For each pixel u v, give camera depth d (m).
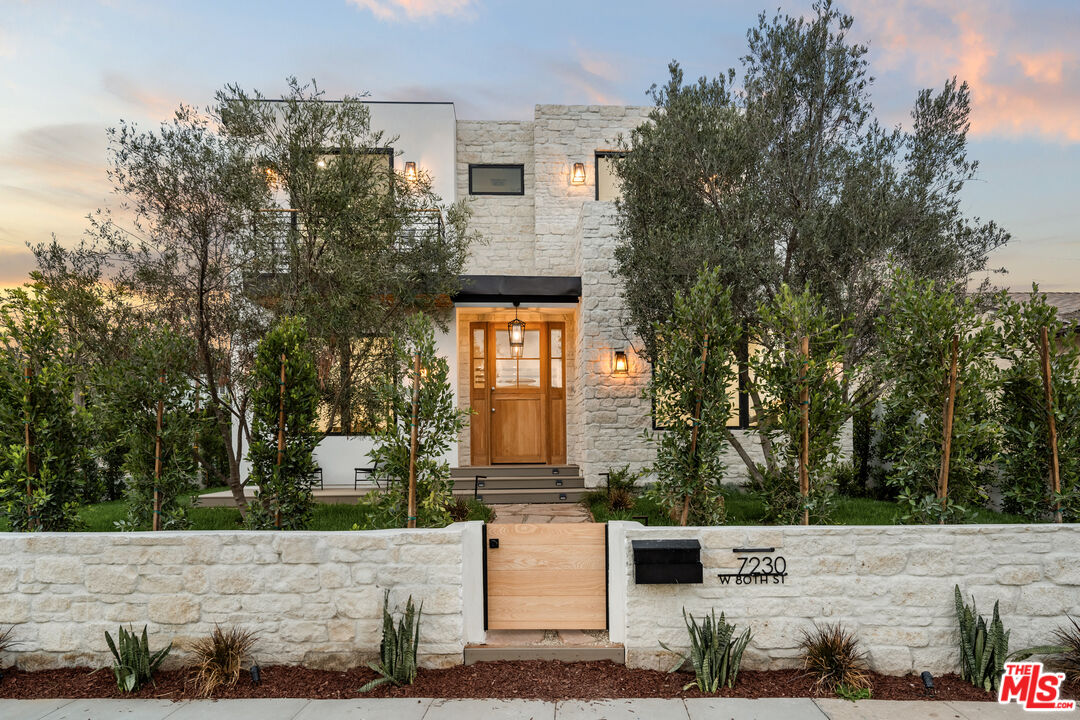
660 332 4.96
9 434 4.52
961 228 6.06
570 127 11.61
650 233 6.62
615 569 3.83
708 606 3.61
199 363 5.78
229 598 3.69
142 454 4.77
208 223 5.70
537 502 8.67
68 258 5.63
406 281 7.45
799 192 6.13
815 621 3.59
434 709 3.17
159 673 3.62
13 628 3.72
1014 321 4.34
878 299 5.75
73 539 3.73
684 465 4.59
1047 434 4.20
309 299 6.05
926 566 3.58
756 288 5.97
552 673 3.56
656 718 3.05
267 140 6.16
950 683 3.45
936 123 6.08
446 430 4.52
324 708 3.20
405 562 3.67
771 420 4.51
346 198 6.06
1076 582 3.54
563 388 10.95
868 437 8.88
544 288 9.57
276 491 4.46
